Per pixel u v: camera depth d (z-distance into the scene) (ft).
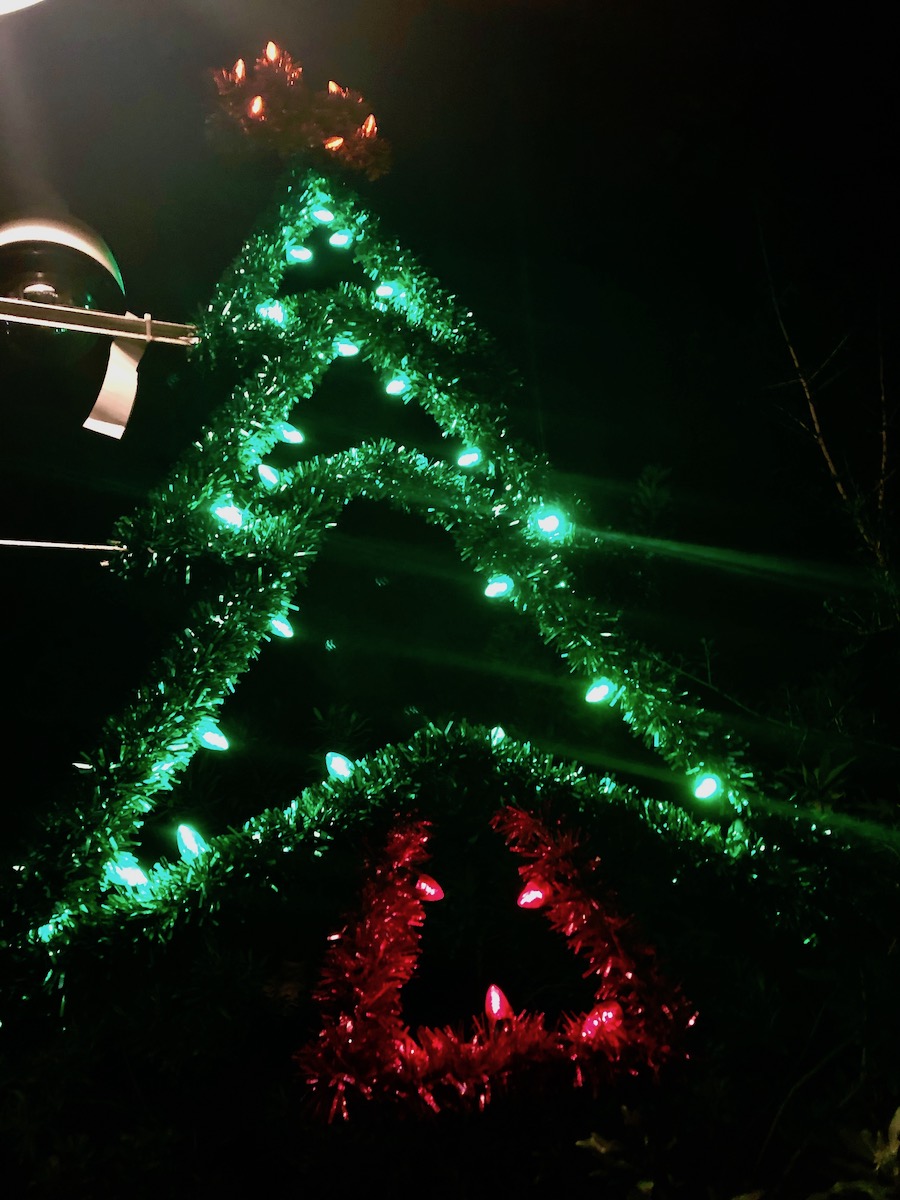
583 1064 5.12
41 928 6.33
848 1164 4.56
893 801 7.73
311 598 10.57
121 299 8.18
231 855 6.61
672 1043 5.26
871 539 7.93
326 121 8.38
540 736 8.83
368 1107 5.01
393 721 9.96
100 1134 6.27
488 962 7.73
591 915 5.68
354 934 5.82
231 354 7.94
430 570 10.62
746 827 6.83
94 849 6.38
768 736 7.79
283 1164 5.57
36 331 8.17
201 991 6.54
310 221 8.50
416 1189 4.94
